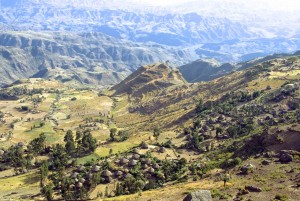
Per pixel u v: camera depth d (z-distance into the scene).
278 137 126.44
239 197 82.94
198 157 187.00
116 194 144.25
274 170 101.50
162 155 196.00
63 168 188.12
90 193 153.88
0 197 161.00
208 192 76.12
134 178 154.88
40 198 159.75
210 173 124.00
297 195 81.06
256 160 114.12
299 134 123.19
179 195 98.00
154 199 99.56
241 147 145.00
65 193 152.25
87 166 186.00
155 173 163.00
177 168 164.75
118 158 187.50
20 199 148.88
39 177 197.12
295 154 110.88
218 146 196.62
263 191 85.75
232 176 104.56
